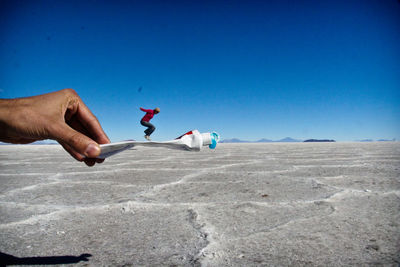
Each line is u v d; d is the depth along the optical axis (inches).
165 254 39.4
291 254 38.9
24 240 45.2
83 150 24.5
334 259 37.2
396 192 76.2
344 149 302.0
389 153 230.2
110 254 39.7
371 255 38.3
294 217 55.5
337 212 58.4
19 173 126.0
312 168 129.3
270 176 106.4
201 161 169.2
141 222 53.7
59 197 75.0
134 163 161.6
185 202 68.4
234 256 38.4
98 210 62.1
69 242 44.3
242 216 56.6
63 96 29.8
